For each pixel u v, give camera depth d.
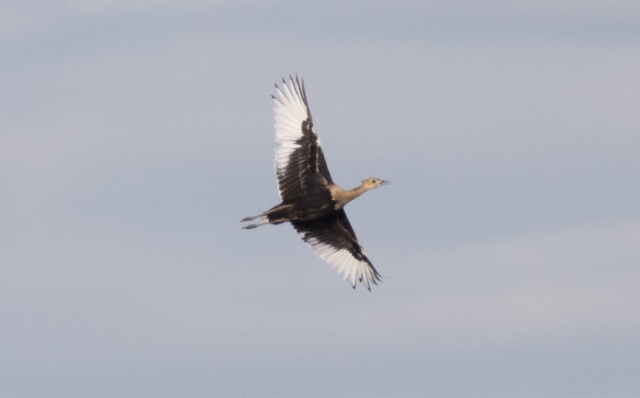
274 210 44.81
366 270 47.25
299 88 45.19
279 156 44.91
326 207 45.25
